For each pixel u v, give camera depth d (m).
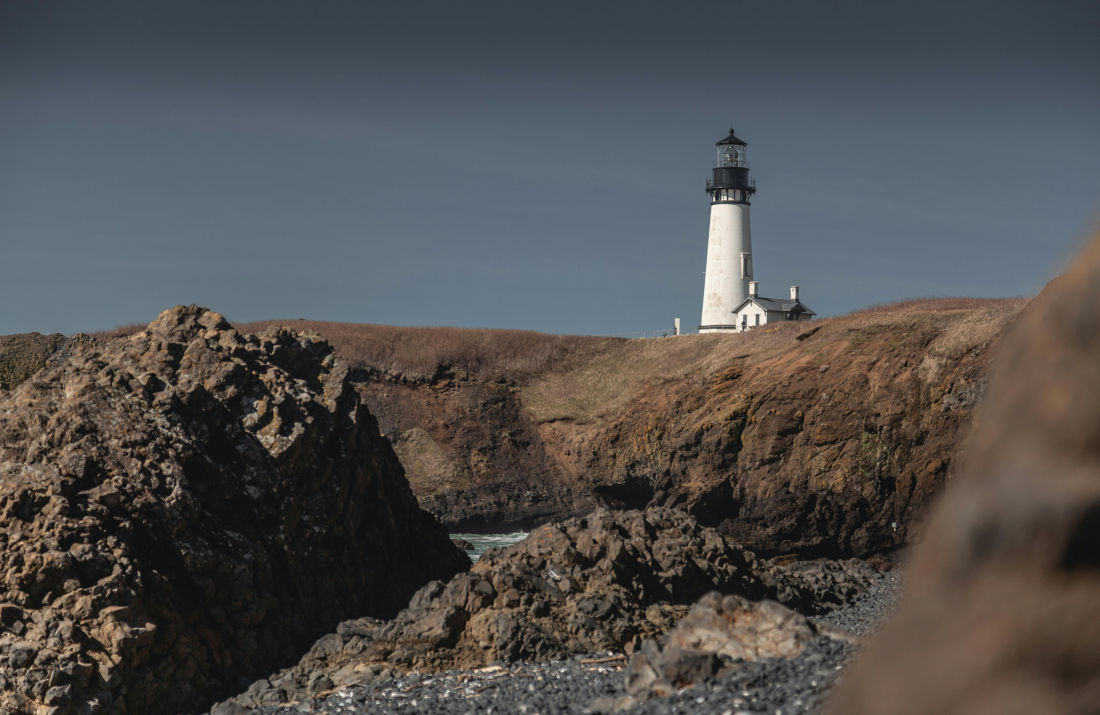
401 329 110.69
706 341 101.00
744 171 123.69
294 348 42.28
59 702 23.78
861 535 63.12
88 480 30.06
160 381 35.34
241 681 28.70
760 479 69.00
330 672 25.23
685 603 30.48
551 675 22.48
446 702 20.92
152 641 26.55
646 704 15.31
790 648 16.95
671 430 87.50
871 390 67.00
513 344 108.44
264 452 35.56
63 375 34.81
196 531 31.27
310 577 34.88
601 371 104.75
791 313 120.69
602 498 93.25
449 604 26.73
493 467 97.00
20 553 26.77
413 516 44.25
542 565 29.02
